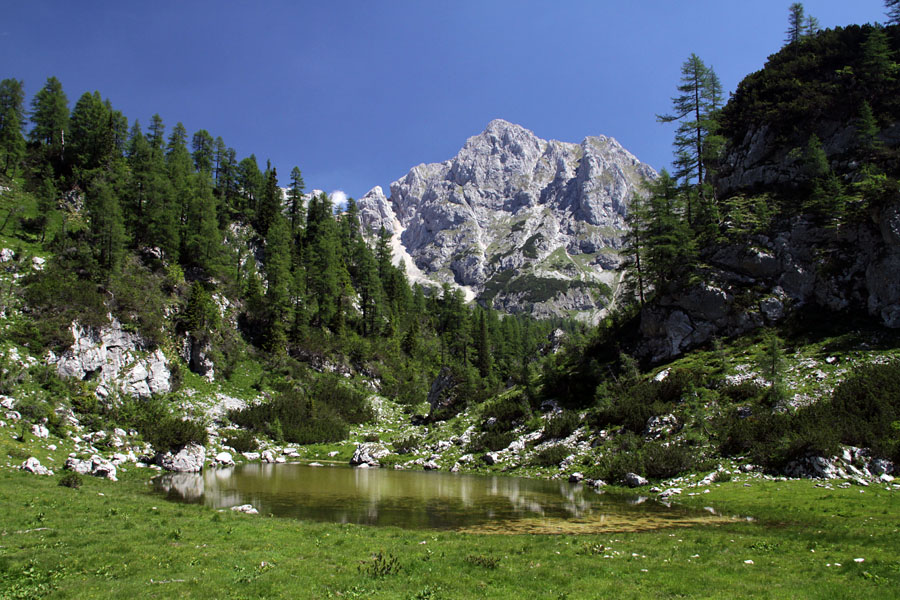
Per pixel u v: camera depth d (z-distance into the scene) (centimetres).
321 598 1429
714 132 7594
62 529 2220
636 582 1589
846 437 3725
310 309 11256
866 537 2152
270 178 12900
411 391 11250
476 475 5506
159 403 6869
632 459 4478
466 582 1598
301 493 4034
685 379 5400
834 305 5578
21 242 7450
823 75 7350
